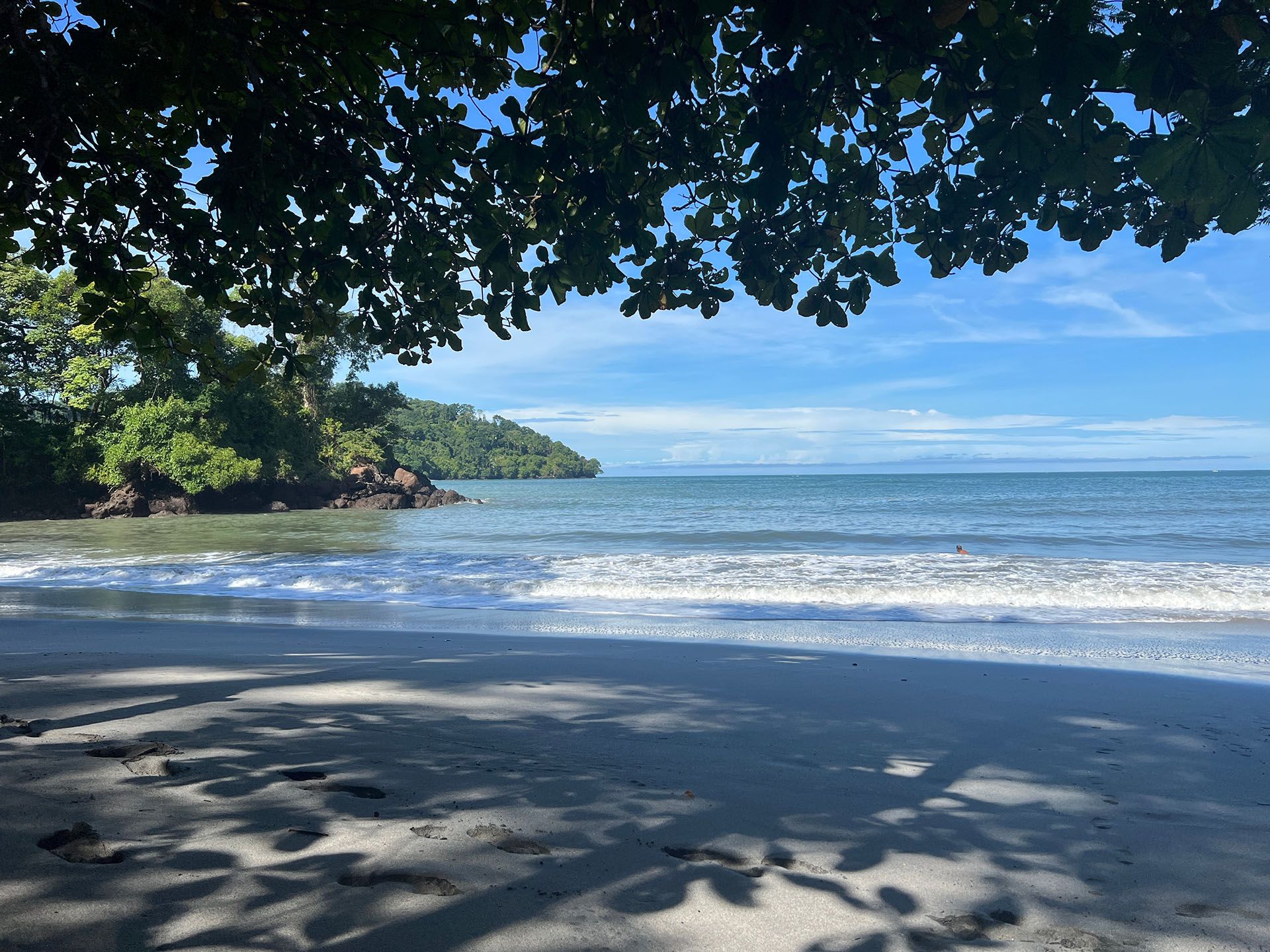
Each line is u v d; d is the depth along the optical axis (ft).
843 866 8.46
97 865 7.45
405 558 63.46
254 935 6.27
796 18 6.69
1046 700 19.30
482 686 18.75
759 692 19.39
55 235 14.03
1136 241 9.14
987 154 7.16
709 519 122.62
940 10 5.98
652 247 10.49
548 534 96.58
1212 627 34.99
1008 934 7.06
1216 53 5.89
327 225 12.27
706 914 7.13
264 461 183.83
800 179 10.69
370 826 8.79
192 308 165.68
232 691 17.10
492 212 11.90
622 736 14.12
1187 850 9.29
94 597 45.24
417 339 14.03
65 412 178.50
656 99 7.60
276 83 10.16
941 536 86.22
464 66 10.48
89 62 9.41
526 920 6.78
